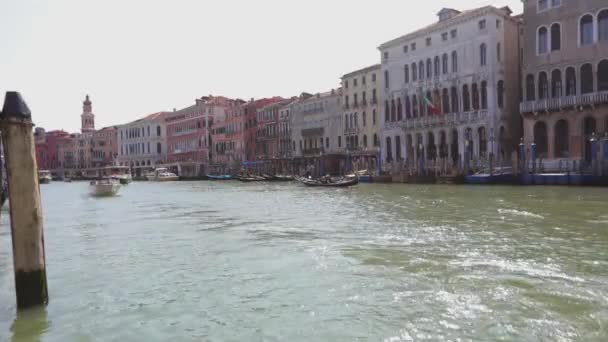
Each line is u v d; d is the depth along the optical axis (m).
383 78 57.91
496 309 6.81
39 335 6.29
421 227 14.73
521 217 16.56
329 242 12.50
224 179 83.00
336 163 67.38
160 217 20.58
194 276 9.20
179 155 107.75
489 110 45.84
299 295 7.76
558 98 38.59
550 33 40.09
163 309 7.25
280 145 79.88
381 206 22.50
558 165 38.47
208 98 105.06
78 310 7.25
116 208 26.75
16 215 6.79
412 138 53.81
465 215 17.53
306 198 30.84
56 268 10.17
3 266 10.52
